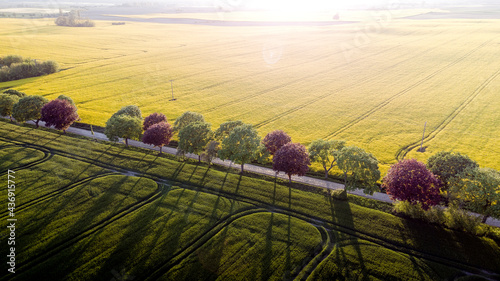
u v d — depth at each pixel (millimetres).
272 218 37844
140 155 54156
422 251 32906
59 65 124188
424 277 29594
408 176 37250
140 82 108188
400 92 95812
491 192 34188
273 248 33031
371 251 32781
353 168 41031
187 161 52594
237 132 45938
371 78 112000
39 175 46375
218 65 135000
